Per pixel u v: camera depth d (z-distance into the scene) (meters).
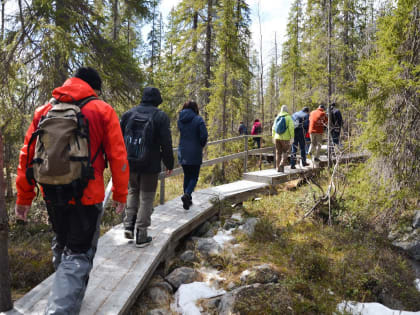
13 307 2.35
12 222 5.87
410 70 4.89
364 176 5.37
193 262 3.92
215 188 6.72
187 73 14.61
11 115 7.83
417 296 3.48
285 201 6.31
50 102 2.04
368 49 5.82
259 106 27.81
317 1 10.62
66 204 1.89
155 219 4.58
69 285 1.84
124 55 9.43
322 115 8.18
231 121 14.15
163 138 3.38
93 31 9.18
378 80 4.88
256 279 3.40
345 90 5.43
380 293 3.44
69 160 1.82
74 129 1.86
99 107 2.02
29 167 1.95
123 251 3.43
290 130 7.48
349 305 3.16
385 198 4.98
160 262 3.74
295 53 21.50
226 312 2.83
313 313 2.92
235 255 4.09
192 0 13.91
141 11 9.95
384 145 5.02
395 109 5.08
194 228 4.85
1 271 2.28
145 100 3.53
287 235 4.71
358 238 4.71
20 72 8.01
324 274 3.68
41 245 4.78
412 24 4.81
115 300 2.49
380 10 5.30
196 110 5.07
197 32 13.98
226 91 13.02
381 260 4.05
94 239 2.12
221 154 11.79
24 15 8.00
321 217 5.34
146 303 3.02
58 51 7.79
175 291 3.38
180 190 8.70
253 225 4.82
